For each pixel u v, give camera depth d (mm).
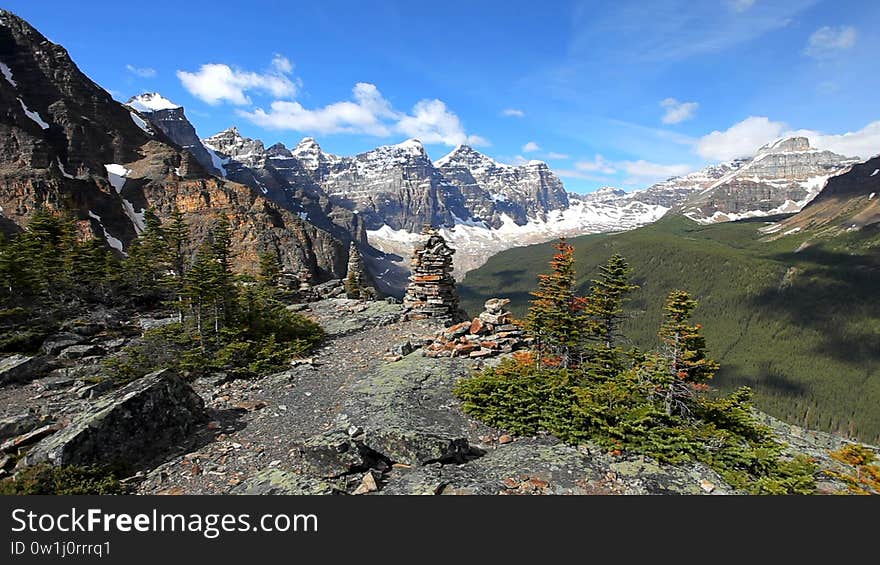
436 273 37938
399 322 35938
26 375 20844
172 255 47594
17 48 141500
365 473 11969
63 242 42688
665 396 14562
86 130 136375
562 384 15680
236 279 32969
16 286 31594
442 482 11617
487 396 16547
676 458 12891
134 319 34094
